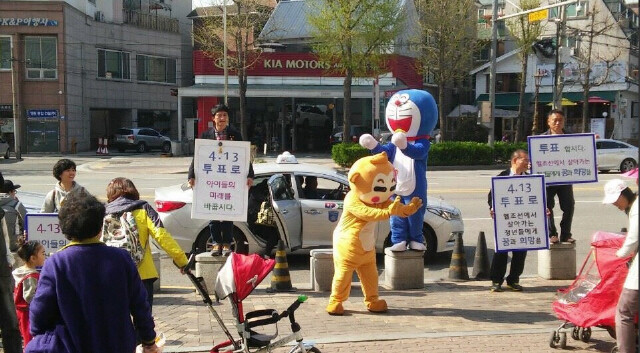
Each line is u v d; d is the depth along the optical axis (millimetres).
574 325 6406
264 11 44438
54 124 43562
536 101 40469
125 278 3922
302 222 10594
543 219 8539
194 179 8492
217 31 37938
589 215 15398
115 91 49375
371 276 7789
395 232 9094
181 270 5527
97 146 50031
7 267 5781
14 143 43125
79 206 3883
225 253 8766
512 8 50250
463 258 9805
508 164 32250
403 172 8617
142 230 5781
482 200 18000
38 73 43156
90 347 3777
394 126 8695
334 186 11461
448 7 35812
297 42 44188
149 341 4086
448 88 49000
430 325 7328
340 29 32344
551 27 47562
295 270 10672
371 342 6660
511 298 8547
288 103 43688
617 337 5434
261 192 10578
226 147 8234
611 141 28047
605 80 41938
